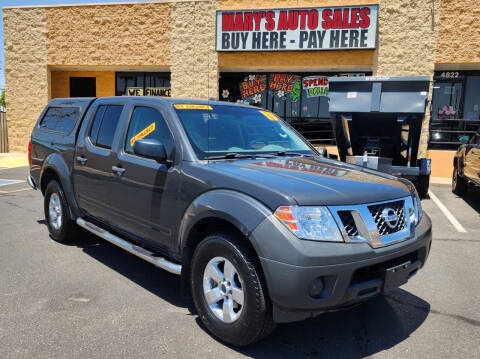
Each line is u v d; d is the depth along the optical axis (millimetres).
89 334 3205
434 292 4227
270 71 15352
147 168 3801
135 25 15297
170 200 3541
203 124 3910
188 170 3432
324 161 4066
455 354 3055
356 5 12953
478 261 5227
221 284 3080
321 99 15031
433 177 13617
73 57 15969
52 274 4430
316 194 2826
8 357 2873
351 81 8844
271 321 2854
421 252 3273
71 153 5051
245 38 13969
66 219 5238
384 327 3455
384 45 13242
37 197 8781
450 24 12812
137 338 3166
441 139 14094
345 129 9461
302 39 13500
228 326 3016
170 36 15039
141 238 4027
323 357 2980
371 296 2906
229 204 2971
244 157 3805
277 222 2711
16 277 4316
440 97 14031
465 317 3670
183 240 3398
